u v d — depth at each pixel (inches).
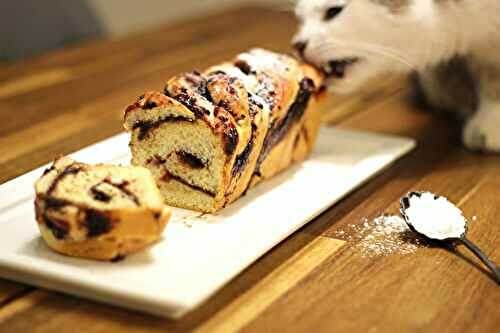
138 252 28.2
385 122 42.1
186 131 30.9
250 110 32.1
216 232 29.7
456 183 34.8
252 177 33.4
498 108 38.7
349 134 39.3
